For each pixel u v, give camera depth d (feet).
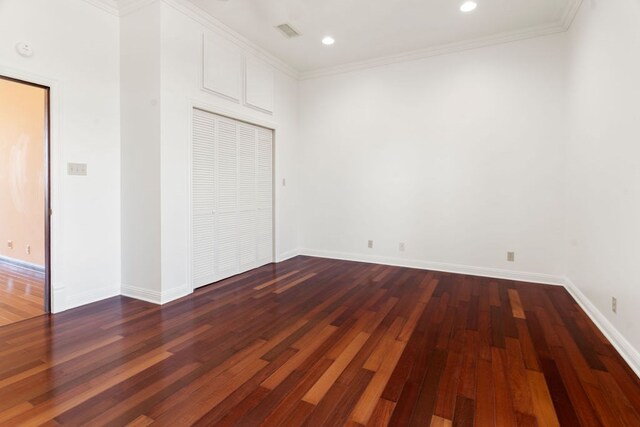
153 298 10.52
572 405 5.56
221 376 6.40
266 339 8.00
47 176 9.39
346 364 6.88
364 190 16.17
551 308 10.10
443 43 13.82
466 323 8.97
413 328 8.66
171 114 10.52
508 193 13.29
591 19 9.45
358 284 12.59
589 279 9.65
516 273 13.25
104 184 10.61
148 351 7.34
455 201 14.24
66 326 8.61
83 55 9.95
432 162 14.60
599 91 8.84
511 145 13.16
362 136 16.07
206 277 12.34
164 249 10.46
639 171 6.59
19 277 13.23
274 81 15.58
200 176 11.89
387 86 15.38
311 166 17.42
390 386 6.11
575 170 11.10
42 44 9.03
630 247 6.98
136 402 5.59
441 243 14.58
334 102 16.65
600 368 6.71
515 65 12.95
